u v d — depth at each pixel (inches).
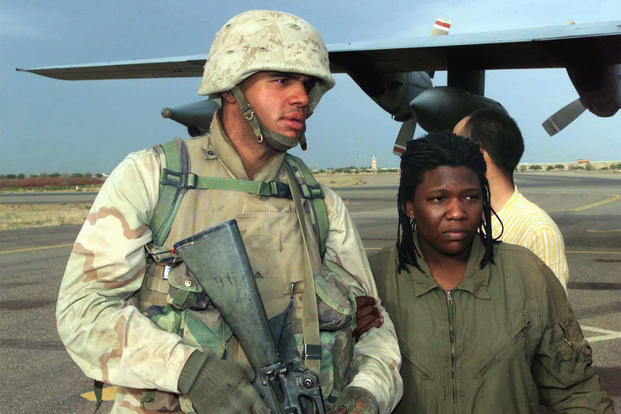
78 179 4033.0
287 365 52.8
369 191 1927.9
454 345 64.7
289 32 54.5
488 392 63.8
